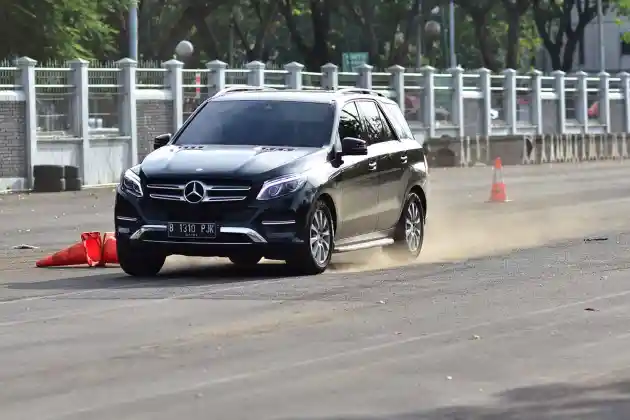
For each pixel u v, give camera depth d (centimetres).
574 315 2081
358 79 7888
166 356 1728
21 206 4919
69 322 2033
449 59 14650
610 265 2805
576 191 5450
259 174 2548
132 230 2577
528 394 1487
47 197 5394
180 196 2544
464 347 1789
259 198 2534
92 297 2327
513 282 2508
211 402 1446
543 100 9294
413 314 2089
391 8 12025
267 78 7119
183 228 2539
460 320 2027
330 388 1520
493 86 8888
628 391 1505
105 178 6147
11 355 1747
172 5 12012
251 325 1983
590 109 9838
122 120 6234
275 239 2544
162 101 6431
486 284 2478
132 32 7869
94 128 6088
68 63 5997
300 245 2570
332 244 2681
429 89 8281
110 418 1374
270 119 2772
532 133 9156
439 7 13388
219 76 6719
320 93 2855
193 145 2722
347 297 2292
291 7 11362
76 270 2808
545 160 8200
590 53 18162
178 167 2570
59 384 1552
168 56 10900
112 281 2577
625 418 1375
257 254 2548
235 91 2870
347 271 2731
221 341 1842
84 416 1384
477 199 5053
